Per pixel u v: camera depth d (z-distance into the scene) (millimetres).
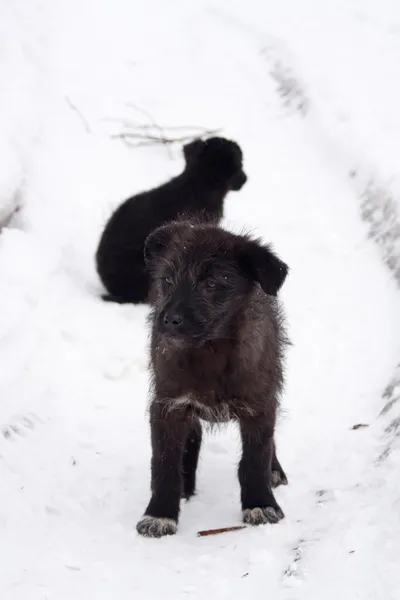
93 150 12453
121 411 7586
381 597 4160
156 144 12797
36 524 5496
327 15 16875
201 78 14734
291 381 8023
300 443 6941
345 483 5984
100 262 9602
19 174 11023
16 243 9680
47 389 7672
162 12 17016
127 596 4469
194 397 5531
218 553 5000
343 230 10648
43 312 8766
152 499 5570
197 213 9672
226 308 5320
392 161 11398
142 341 8648
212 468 6703
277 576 4582
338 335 8734
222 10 17094
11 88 13547
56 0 17203
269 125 13375
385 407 7203
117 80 14555
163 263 5543
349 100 13391
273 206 11258
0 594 4492
